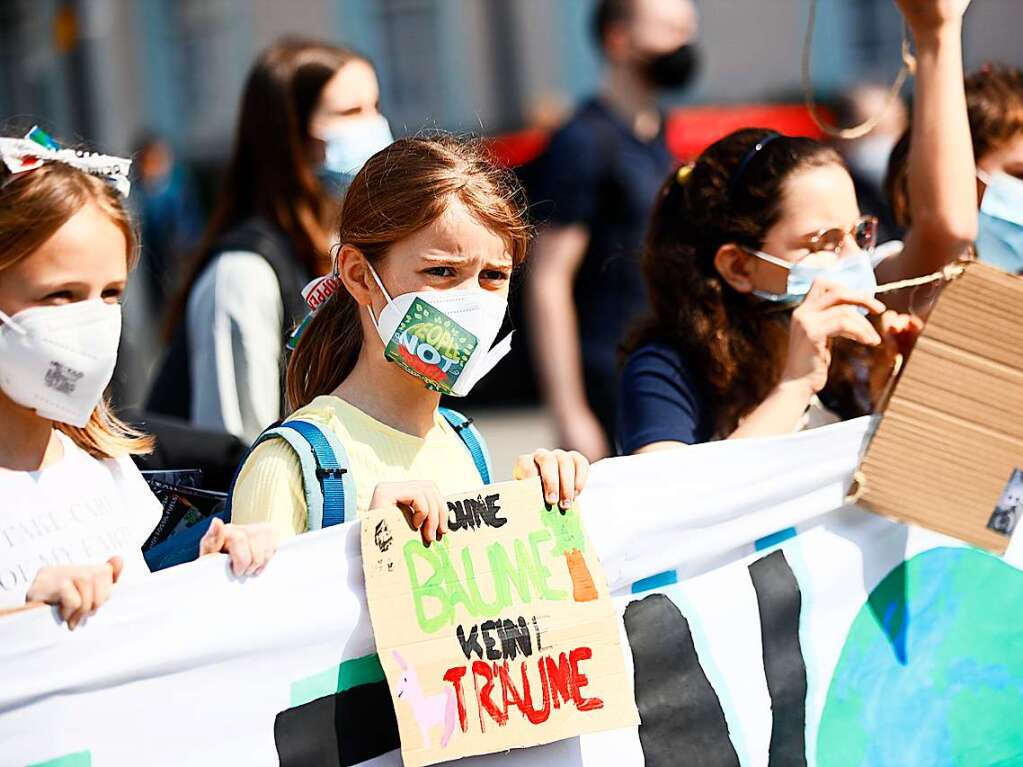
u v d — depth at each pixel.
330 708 5.90
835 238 7.79
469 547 6.08
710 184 7.99
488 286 6.52
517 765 6.17
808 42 8.79
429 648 5.90
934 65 8.00
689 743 6.68
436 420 6.92
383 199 6.41
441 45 34.53
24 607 5.39
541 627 6.07
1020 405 6.99
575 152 12.55
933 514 7.05
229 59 37.31
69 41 37.66
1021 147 8.59
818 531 7.13
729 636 6.84
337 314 6.94
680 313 8.01
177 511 7.07
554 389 12.83
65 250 5.77
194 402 9.62
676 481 6.73
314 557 5.91
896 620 7.24
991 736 7.32
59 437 6.19
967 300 6.91
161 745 5.60
